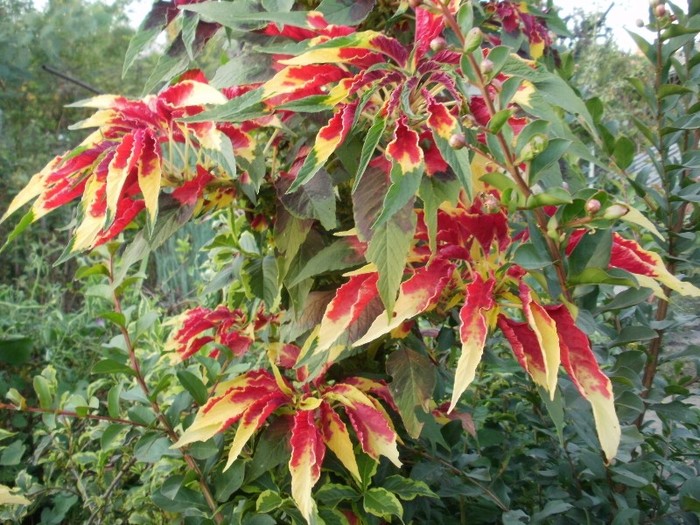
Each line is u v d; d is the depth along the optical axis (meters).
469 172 0.73
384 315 0.87
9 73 5.08
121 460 1.67
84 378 2.60
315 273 1.00
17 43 5.09
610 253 0.83
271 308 1.17
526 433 1.64
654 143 1.16
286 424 1.11
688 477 1.32
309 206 1.01
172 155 1.01
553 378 0.77
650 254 0.91
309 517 0.92
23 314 2.95
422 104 0.88
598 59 3.24
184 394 1.23
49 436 1.57
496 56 0.73
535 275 0.86
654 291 0.94
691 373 1.96
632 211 0.86
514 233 0.97
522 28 1.18
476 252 0.94
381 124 0.79
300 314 1.13
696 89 1.14
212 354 1.32
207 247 1.35
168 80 1.12
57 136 5.93
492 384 1.76
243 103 0.87
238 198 1.13
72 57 6.02
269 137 1.24
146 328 1.29
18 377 2.38
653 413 2.00
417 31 0.85
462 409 1.34
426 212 0.81
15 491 1.52
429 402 1.07
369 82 0.87
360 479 1.04
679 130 1.13
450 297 0.99
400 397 1.04
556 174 0.94
